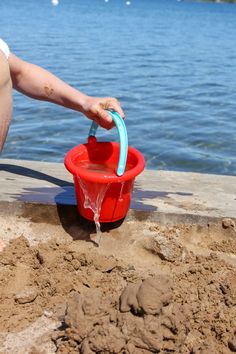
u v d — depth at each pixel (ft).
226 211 9.94
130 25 105.09
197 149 25.61
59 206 9.62
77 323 6.72
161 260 8.87
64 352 6.71
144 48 67.46
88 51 60.85
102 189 8.58
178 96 38.34
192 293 7.93
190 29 102.89
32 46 61.77
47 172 12.07
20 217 9.74
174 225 9.65
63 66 49.21
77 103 9.45
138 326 6.54
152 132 28.12
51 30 83.30
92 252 8.87
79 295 7.02
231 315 7.44
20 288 8.09
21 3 163.43
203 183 12.04
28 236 9.34
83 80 42.93
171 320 6.65
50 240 9.12
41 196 10.02
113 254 8.91
